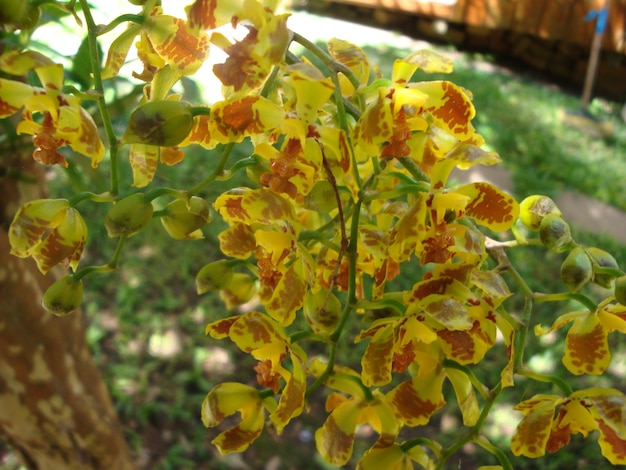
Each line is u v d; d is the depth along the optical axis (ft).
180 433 1.90
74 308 0.67
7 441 1.27
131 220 0.63
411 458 0.67
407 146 0.63
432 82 0.63
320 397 2.01
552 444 0.66
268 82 0.62
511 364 0.63
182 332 2.11
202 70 2.92
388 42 4.09
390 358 0.63
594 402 0.63
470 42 4.21
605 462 1.88
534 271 2.32
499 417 1.94
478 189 0.65
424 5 4.14
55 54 1.03
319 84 0.57
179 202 0.69
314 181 0.61
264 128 0.59
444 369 0.66
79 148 0.60
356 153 0.67
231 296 0.78
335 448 0.66
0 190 0.97
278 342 0.64
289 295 0.63
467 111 0.63
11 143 0.90
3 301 1.05
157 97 0.67
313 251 0.73
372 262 0.68
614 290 0.65
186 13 0.56
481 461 1.87
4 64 0.55
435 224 0.63
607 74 3.89
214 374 2.03
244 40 0.57
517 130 3.16
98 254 2.25
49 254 0.65
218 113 0.58
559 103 3.53
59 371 1.19
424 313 0.62
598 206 2.79
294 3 4.35
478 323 0.63
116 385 1.95
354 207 0.62
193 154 2.53
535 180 2.84
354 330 2.10
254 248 0.68
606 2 3.27
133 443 1.85
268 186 0.61
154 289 2.20
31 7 0.58
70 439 1.28
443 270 0.62
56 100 0.57
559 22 3.87
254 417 0.68
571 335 0.69
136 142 0.59
